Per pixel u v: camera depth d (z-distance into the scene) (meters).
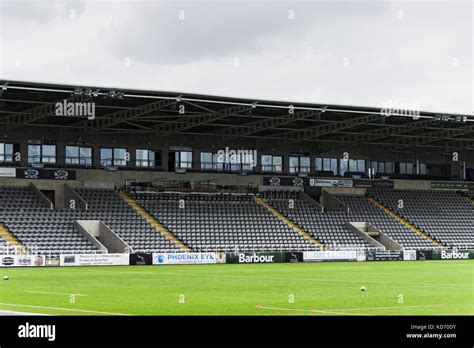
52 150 75.38
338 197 87.75
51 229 68.25
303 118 69.75
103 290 35.44
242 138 84.50
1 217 67.81
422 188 93.19
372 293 33.31
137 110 66.06
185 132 79.06
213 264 64.56
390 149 93.06
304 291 34.47
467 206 92.31
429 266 59.88
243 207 81.06
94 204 73.62
